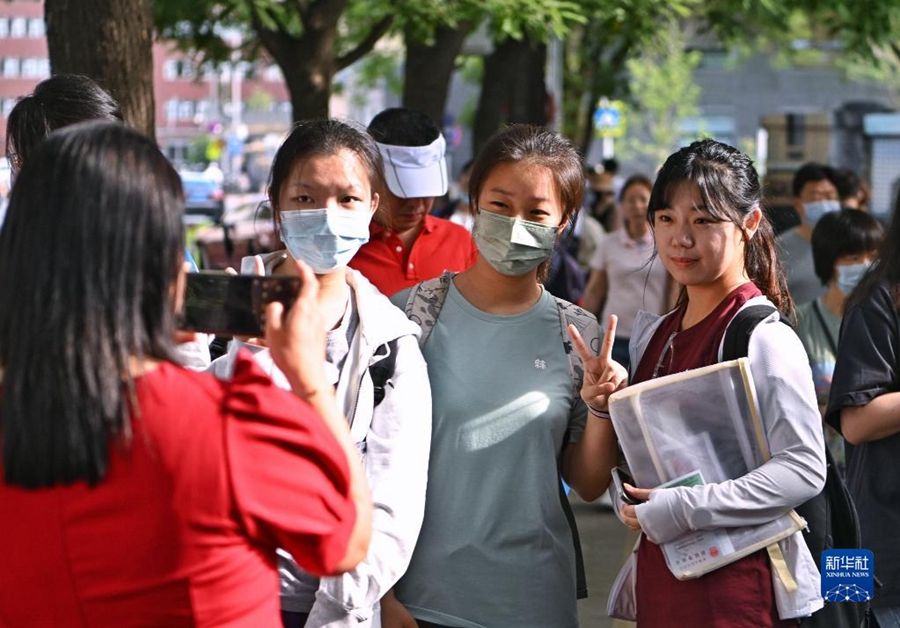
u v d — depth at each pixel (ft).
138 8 24.36
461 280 16.78
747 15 57.36
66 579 9.66
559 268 37.29
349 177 15.07
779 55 120.67
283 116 317.01
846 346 17.42
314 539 10.12
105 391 9.43
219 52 47.29
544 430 15.90
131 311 9.59
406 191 22.09
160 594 9.65
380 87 118.11
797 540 14.56
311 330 10.61
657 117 142.00
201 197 142.92
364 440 14.67
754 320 14.69
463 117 114.11
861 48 51.01
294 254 15.02
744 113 145.59
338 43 60.44
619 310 37.81
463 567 15.70
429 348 16.38
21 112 17.02
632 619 16.02
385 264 22.49
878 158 96.48
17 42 337.93
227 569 9.78
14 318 9.57
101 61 23.97
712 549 14.37
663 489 14.44
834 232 25.11
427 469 15.35
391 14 42.65
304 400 10.58
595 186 62.03
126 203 9.60
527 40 53.57
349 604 13.79
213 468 9.66
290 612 14.15
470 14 42.29
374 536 14.10
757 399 14.48
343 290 15.15
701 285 15.23
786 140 98.63
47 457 9.46
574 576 16.43
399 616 15.76
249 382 10.11
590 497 16.33
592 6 45.01
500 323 16.37
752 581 14.40
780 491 14.19
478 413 15.92
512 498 15.78
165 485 9.60
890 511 17.19
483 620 15.64
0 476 9.77
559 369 16.28
